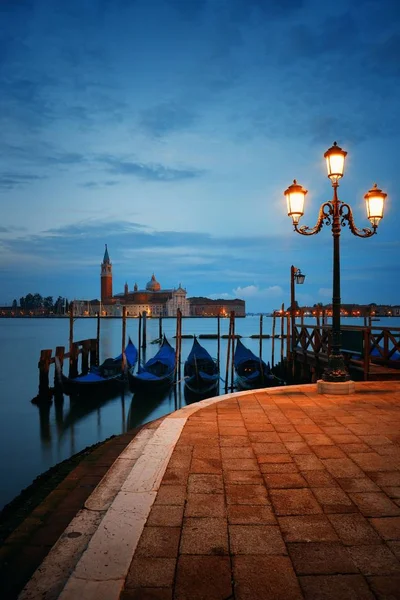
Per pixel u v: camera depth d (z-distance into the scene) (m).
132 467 4.50
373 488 3.99
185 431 5.88
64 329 106.81
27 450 14.60
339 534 3.16
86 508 3.62
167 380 24.03
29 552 3.37
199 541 3.04
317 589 2.51
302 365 20.33
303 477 4.25
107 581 2.53
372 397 8.32
